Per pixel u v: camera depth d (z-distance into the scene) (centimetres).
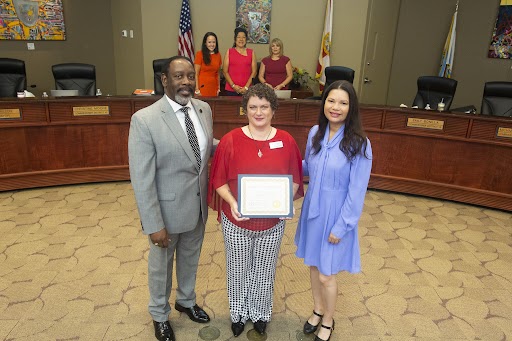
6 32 695
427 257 323
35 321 232
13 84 512
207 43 544
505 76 706
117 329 229
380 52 737
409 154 444
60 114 418
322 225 200
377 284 284
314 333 232
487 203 424
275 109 188
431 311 257
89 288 265
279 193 186
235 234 202
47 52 741
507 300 271
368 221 385
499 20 688
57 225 350
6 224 349
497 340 233
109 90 825
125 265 293
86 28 769
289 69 562
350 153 189
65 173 436
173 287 263
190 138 190
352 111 190
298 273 293
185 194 195
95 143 440
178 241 216
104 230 344
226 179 198
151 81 705
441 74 737
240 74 540
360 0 647
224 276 285
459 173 431
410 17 760
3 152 406
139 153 180
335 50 679
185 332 228
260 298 221
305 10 675
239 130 194
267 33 688
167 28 682
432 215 404
